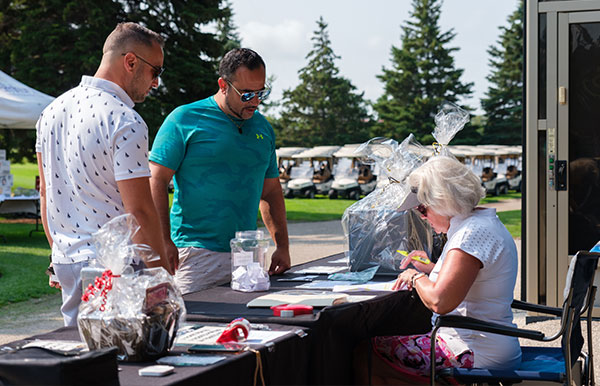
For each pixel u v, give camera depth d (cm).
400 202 302
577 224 577
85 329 179
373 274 312
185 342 194
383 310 251
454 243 252
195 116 321
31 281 832
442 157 267
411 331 273
